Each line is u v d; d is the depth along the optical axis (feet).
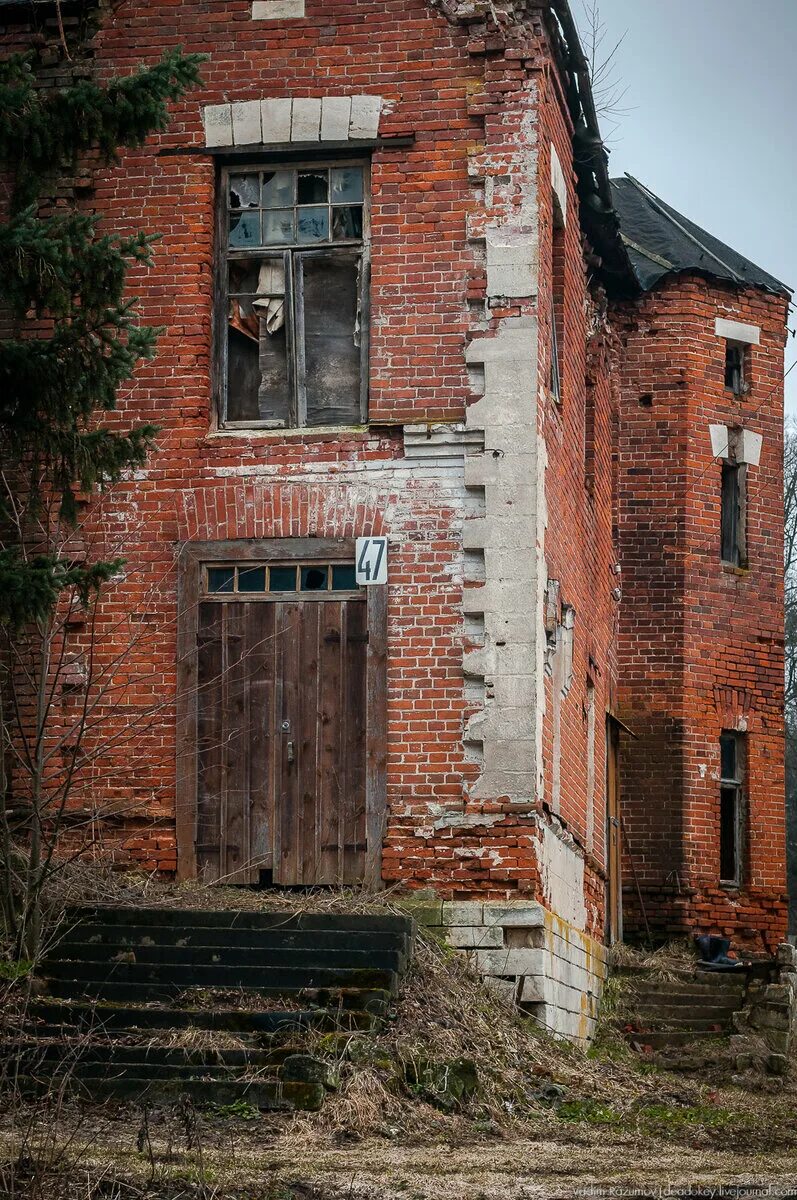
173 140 58.03
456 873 52.85
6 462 55.11
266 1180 31.86
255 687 55.47
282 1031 42.37
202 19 58.34
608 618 80.53
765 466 87.97
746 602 86.28
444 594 54.44
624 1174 34.99
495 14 56.54
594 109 63.77
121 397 57.16
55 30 59.11
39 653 56.08
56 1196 29.84
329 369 57.67
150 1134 36.40
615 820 80.94
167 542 56.34
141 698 55.72
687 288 86.17
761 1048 64.54
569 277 65.57
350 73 57.41
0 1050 40.52
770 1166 37.52
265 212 58.54
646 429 85.56
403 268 56.24
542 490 55.88
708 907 82.53
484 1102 42.19
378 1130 38.29
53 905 48.98
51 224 42.42
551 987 53.21
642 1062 61.77
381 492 55.36
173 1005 44.39
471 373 55.42
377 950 46.83
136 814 55.11
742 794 85.61
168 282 57.47
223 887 54.29
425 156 56.65
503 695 53.47
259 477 56.18
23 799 55.16
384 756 53.93
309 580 55.83
